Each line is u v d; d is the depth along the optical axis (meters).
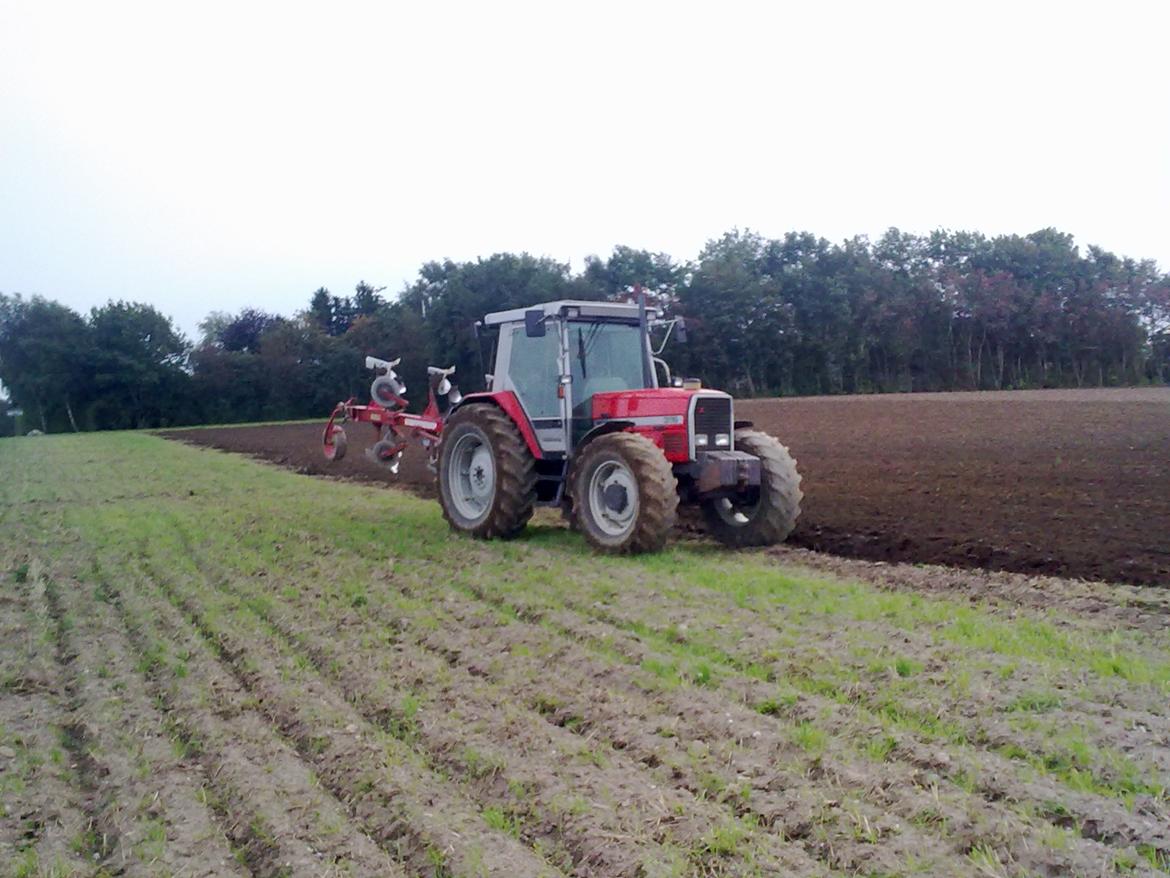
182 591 8.04
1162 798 3.68
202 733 4.91
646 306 10.16
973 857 3.35
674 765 4.19
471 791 4.12
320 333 57.44
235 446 29.27
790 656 5.58
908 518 10.67
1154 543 8.78
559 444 9.91
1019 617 6.42
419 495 15.29
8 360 56.22
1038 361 64.44
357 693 5.38
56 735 5.02
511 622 6.67
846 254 60.66
